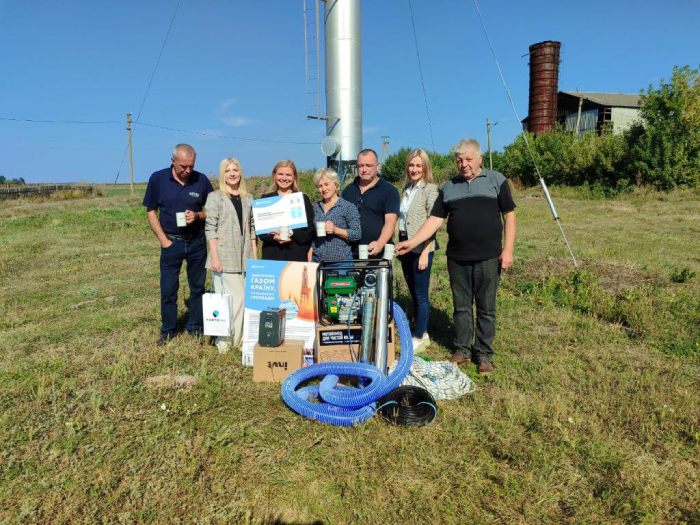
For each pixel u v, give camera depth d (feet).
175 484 9.84
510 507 9.13
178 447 10.84
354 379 14.24
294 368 14.23
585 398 13.09
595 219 54.70
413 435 11.35
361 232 15.42
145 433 11.63
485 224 14.43
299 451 10.91
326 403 12.47
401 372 12.94
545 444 10.93
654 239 40.27
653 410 12.24
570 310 21.29
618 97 137.18
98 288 26.89
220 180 16.46
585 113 134.62
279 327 14.39
